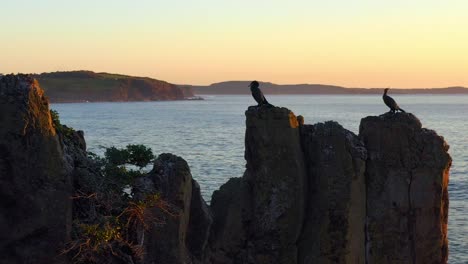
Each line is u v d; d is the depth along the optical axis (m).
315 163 30.45
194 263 28.94
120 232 27.38
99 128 163.62
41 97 26.09
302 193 30.00
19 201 25.34
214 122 195.62
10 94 25.48
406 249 30.34
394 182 30.36
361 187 30.02
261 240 29.86
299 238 29.84
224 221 30.62
